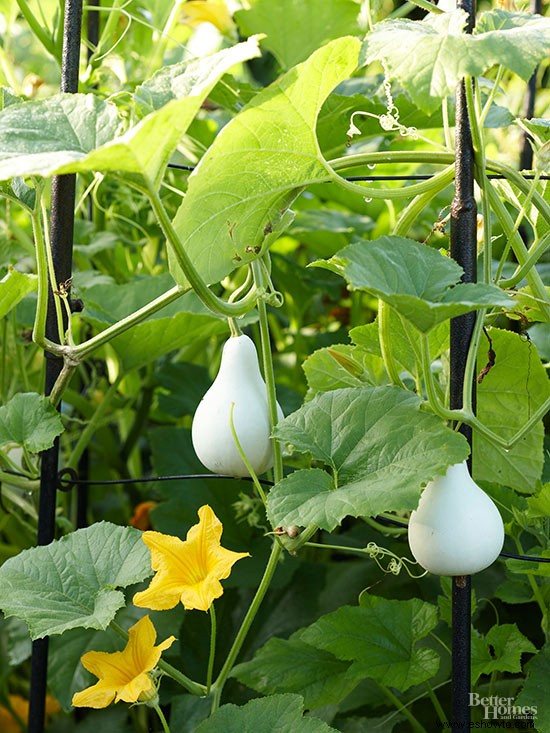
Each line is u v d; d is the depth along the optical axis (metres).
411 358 1.10
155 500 1.75
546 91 1.99
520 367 1.14
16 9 1.69
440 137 1.88
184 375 1.68
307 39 1.64
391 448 0.96
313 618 1.45
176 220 0.98
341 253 0.92
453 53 0.90
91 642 1.35
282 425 1.01
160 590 1.01
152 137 0.88
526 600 1.21
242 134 0.95
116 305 1.50
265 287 1.06
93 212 1.70
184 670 1.42
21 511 1.64
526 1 1.13
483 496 0.97
